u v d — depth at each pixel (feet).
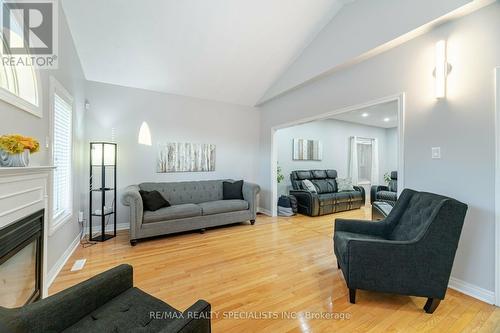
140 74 12.10
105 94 12.30
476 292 6.41
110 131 12.42
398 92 8.42
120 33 9.68
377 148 23.97
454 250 5.58
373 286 5.92
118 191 12.62
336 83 11.05
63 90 8.10
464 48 6.74
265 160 16.90
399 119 8.36
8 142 4.29
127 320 3.54
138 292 4.29
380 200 18.30
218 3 9.16
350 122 22.29
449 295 6.55
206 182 14.48
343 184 19.47
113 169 12.44
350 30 9.71
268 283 7.14
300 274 7.74
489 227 6.23
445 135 7.11
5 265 4.46
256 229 12.98
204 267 8.18
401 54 8.36
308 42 11.87
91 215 10.74
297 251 9.73
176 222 11.33
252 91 15.35
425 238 5.66
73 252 9.34
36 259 5.33
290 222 14.56
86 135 11.80
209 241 10.89
